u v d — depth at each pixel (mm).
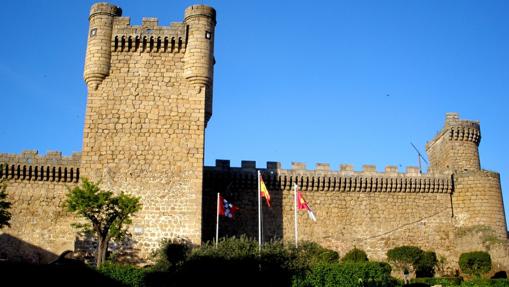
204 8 46750
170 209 42156
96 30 45781
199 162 43500
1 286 34531
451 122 64500
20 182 50062
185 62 45625
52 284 34812
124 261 40625
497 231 57000
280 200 55406
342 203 56750
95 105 44250
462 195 58812
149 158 43281
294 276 35562
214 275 34719
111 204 39656
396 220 57156
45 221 49281
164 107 44500
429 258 53312
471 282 47406
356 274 37750
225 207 46844
